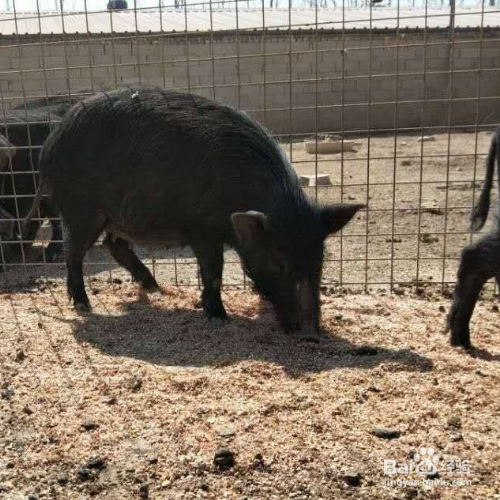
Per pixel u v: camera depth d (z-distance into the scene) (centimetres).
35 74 794
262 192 213
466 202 406
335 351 201
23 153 315
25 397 175
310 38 855
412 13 1109
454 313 205
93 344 211
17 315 238
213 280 228
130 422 162
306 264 198
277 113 867
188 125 222
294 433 155
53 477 144
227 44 842
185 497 137
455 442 151
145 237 237
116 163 228
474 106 877
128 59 814
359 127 888
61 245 329
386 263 298
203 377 182
